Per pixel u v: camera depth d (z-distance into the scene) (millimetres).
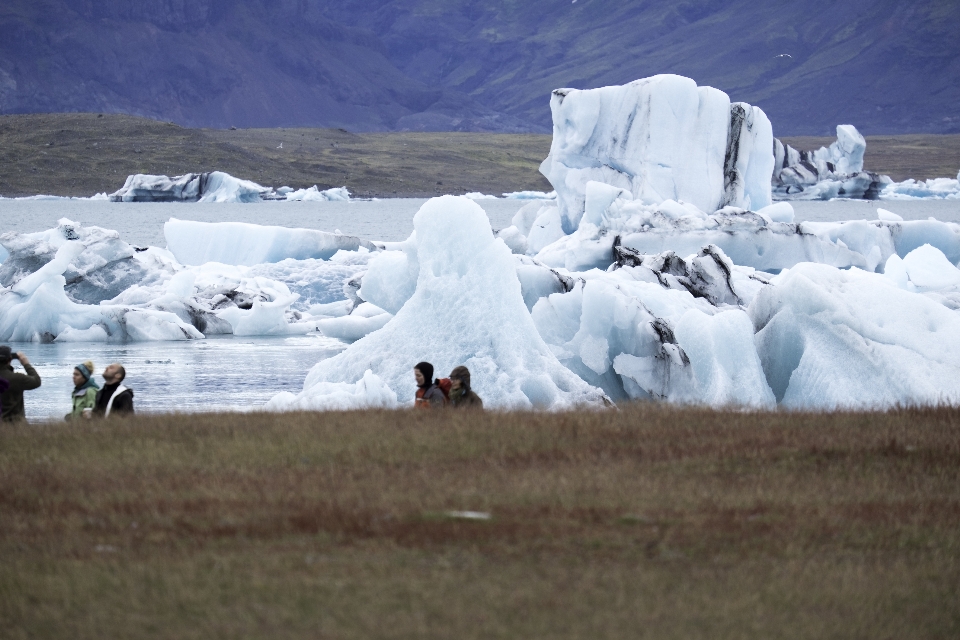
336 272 169125
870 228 184375
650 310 92625
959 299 111000
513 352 73312
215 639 23125
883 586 26547
